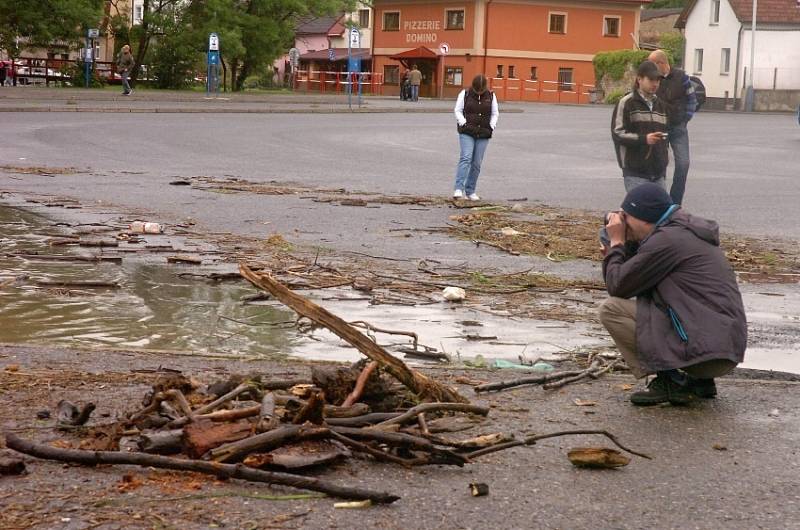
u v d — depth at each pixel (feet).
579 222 49.42
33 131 95.35
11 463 15.43
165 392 17.01
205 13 210.59
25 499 14.67
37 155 75.10
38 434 17.47
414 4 264.52
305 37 340.80
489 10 248.73
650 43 326.85
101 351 23.99
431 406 17.70
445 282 34.06
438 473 16.46
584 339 27.12
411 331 27.50
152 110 133.80
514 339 26.94
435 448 16.62
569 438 18.53
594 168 81.66
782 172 80.43
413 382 18.60
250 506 14.71
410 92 213.46
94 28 196.03
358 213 49.90
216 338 26.27
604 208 55.62
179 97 166.91
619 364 23.75
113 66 209.46
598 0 256.32
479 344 26.35
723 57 256.32
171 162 74.49
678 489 16.21
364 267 36.01
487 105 55.83
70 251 37.42
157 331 26.78
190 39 206.90
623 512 15.21
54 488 15.08
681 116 47.70
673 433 19.02
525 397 21.15
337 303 30.48
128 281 32.81
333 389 18.17
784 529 14.80
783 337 27.96
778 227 49.67
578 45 256.93
